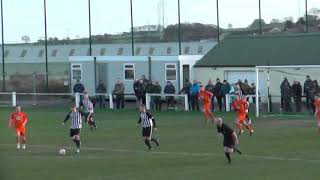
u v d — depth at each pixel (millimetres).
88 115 92125
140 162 60969
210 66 130875
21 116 74812
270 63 125500
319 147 69688
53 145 76938
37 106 140375
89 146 75062
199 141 77000
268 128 90062
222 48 135625
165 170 55594
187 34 190625
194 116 110625
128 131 90562
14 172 55938
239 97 83938
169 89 124188
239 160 60969
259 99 117562
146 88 124562
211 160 61344
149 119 70438
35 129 95562
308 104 112812
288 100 113875
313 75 120750
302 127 90625
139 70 136250
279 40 133625
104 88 132500
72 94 134250
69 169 57406
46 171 56375
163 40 193750
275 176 51312
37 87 176000
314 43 129125
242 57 130000
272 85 122938
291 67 112938
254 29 176500
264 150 67812
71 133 70062
